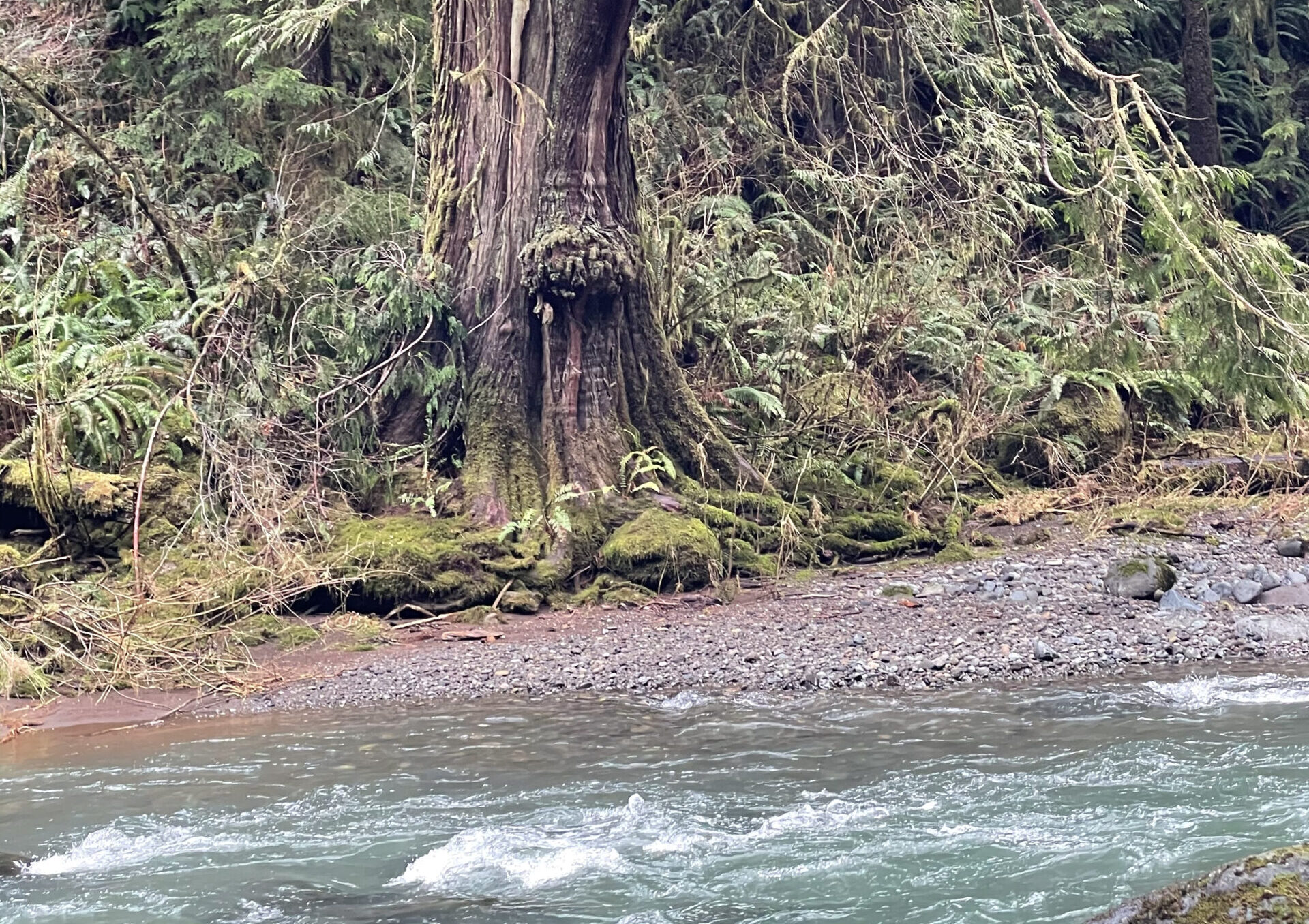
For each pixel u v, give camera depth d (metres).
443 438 11.12
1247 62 24.97
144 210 12.37
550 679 7.82
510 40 11.14
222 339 10.58
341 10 15.02
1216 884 3.26
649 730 6.55
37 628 8.12
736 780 5.55
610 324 11.16
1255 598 9.35
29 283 11.64
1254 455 13.94
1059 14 21.86
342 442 10.76
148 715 7.30
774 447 12.29
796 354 13.36
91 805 5.40
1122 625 8.64
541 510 10.51
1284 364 12.05
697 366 12.98
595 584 10.10
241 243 13.99
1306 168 24.48
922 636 8.49
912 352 14.52
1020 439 13.77
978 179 16.92
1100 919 3.35
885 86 18.08
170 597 8.50
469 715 7.02
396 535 9.87
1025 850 4.50
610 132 11.34
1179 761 5.53
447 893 4.27
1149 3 24.45
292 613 9.30
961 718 6.57
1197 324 12.46
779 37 17.59
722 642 8.55
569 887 4.30
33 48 14.06
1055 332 14.85
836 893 4.18
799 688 7.48
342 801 5.38
